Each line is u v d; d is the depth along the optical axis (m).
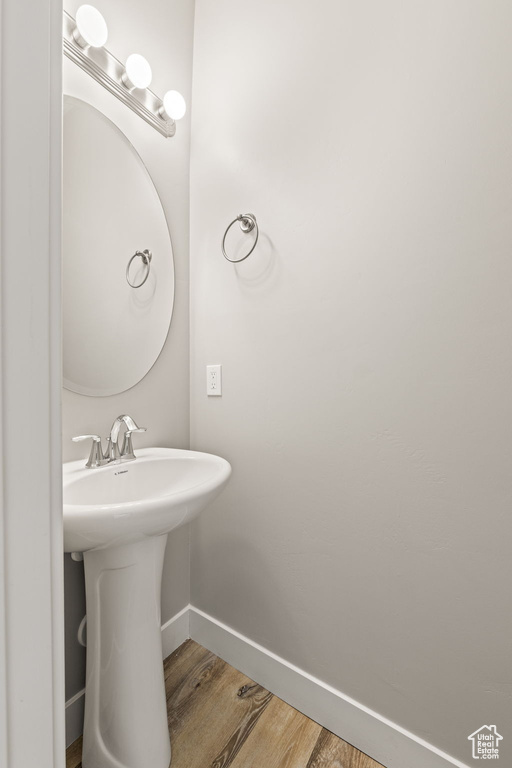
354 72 0.96
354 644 0.98
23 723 0.28
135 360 1.16
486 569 0.80
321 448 1.04
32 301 0.29
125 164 1.12
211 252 1.31
